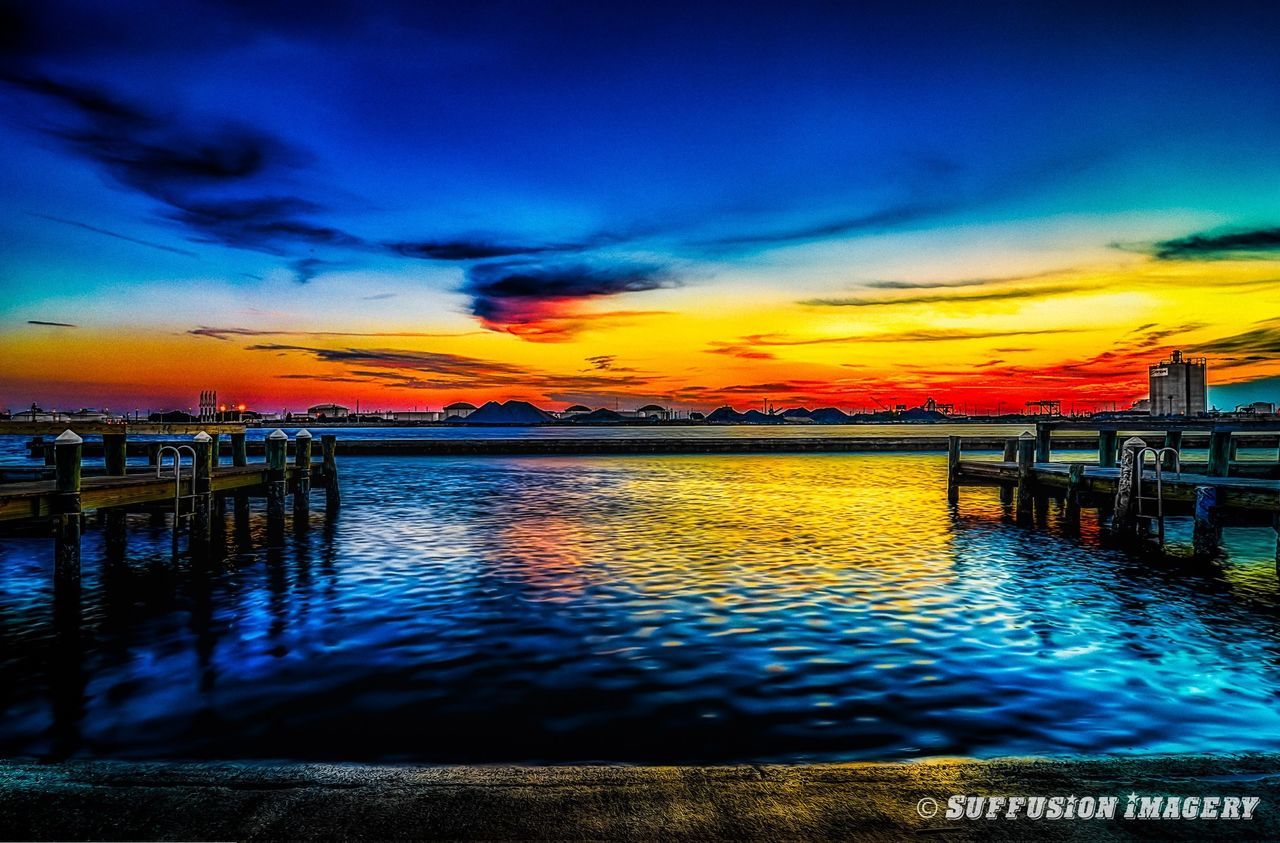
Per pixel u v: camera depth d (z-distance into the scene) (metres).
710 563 15.03
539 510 24.78
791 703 7.46
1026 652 9.20
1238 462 21.58
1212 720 7.07
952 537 18.80
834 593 12.34
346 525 21.06
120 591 13.11
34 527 13.73
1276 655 9.21
